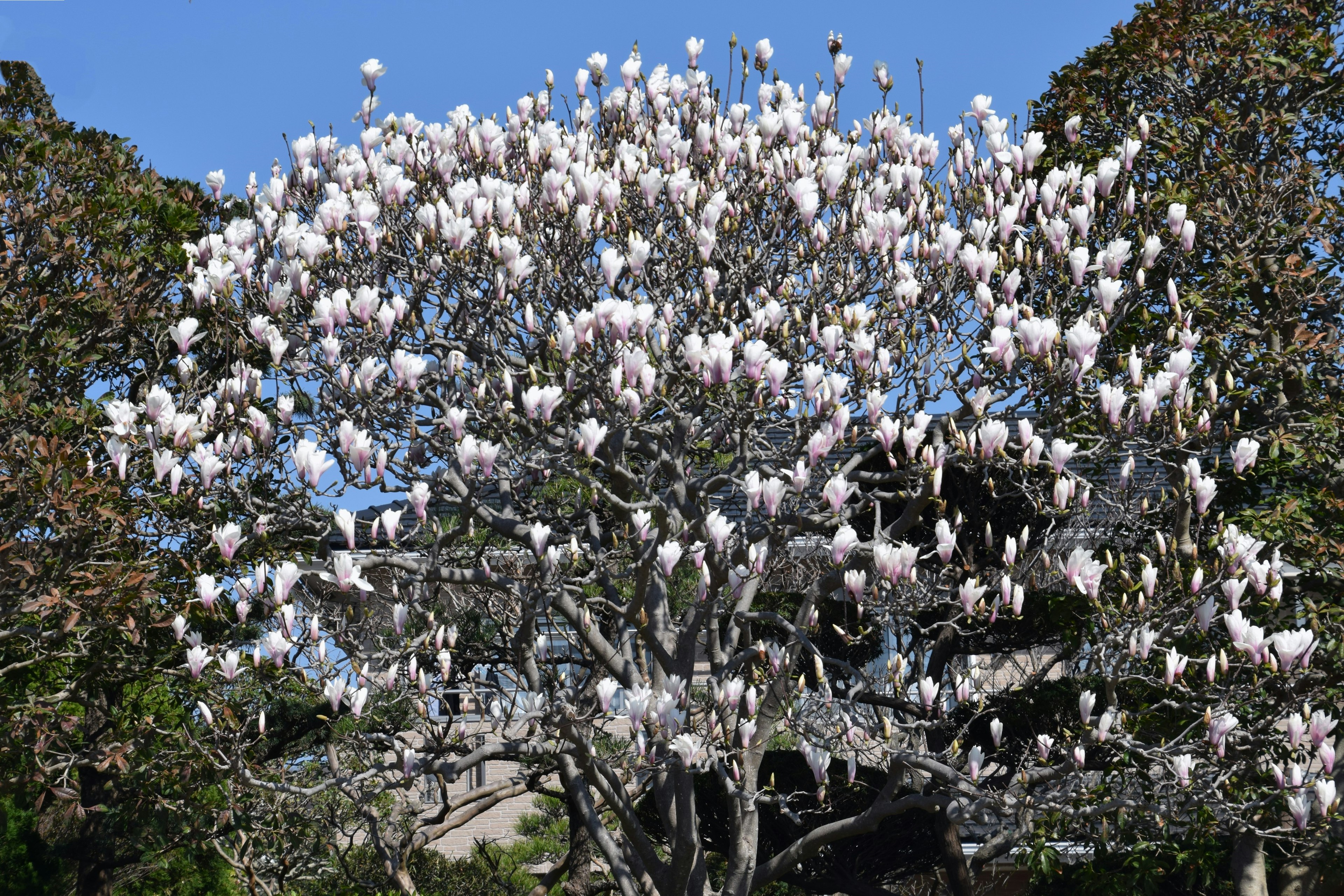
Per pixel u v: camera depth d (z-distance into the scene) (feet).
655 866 33.14
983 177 34.99
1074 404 31.86
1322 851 36.06
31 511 33.63
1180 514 37.88
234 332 36.68
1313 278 39.70
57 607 31.81
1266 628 32.48
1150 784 30.68
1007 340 28.14
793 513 29.99
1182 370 27.84
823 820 42.22
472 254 32.27
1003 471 36.24
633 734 28.02
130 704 41.14
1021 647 40.60
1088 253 34.78
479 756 29.53
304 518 29.89
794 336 32.76
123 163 44.68
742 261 33.99
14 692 39.24
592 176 31.50
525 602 29.50
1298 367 38.01
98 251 40.70
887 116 36.60
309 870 37.11
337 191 31.96
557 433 33.50
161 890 48.75
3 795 35.76
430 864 50.11
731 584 34.99
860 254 34.96
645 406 29.96
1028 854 33.53
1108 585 35.60
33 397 38.22
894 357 32.04
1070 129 35.53
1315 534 33.94
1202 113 44.06
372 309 29.17
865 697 34.47
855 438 26.68
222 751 28.89
